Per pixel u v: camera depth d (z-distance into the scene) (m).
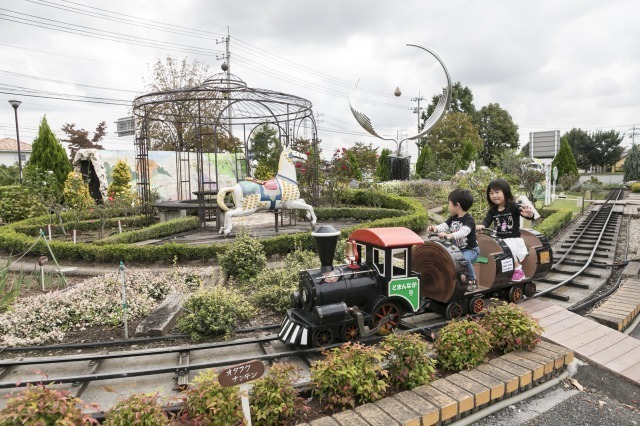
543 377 3.93
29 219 12.31
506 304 4.59
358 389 3.25
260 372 2.67
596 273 7.71
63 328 5.12
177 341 4.78
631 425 3.35
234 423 2.76
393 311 4.74
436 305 5.35
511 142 48.88
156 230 10.80
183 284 6.60
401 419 3.04
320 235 4.35
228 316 4.92
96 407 2.77
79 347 4.59
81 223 12.67
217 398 2.80
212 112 20.55
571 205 18.59
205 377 3.03
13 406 2.49
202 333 4.83
